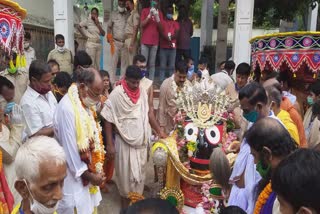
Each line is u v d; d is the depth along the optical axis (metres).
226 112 3.87
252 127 1.86
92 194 3.03
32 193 1.45
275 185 1.20
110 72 10.15
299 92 4.30
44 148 1.45
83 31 9.02
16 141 3.08
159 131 4.44
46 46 11.03
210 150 3.67
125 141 3.95
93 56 9.01
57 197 1.47
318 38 3.26
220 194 3.32
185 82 4.66
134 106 3.95
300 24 15.46
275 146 1.72
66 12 7.76
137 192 4.06
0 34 2.50
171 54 8.13
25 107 3.04
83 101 2.89
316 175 1.10
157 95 7.89
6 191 2.80
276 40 3.48
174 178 3.75
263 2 11.41
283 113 2.79
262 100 2.44
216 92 3.85
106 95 4.87
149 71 8.12
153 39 7.87
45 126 3.10
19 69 4.73
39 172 1.41
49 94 3.30
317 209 1.10
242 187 2.37
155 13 7.68
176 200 3.66
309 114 4.02
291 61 3.39
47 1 11.11
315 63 3.30
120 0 8.75
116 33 8.86
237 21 6.95
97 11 8.98
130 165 3.99
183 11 8.82
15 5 2.60
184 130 3.78
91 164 2.87
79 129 2.68
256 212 1.83
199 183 3.60
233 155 3.50
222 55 12.05
